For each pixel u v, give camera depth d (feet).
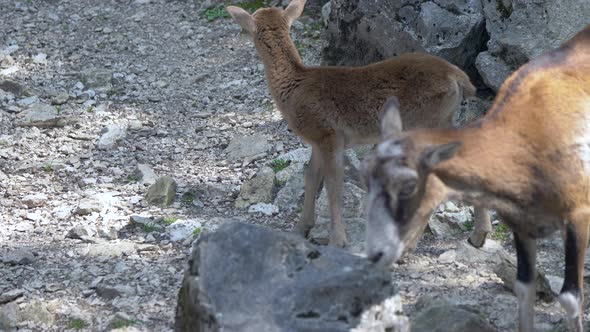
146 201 43.09
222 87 55.11
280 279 26.53
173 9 64.80
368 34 48.19
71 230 39.93
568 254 27.63
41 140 50.08
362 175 25.80
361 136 37.42
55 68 58.95
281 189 42.39
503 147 26.91
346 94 36.96
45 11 66.49
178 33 61.77
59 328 32.86
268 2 62.75
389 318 26.21
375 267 26.04
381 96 36.52
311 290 25.98
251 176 45.09
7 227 40.98
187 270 27.84
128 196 43.83
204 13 63.57
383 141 26.17
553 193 27.20
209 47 59.82
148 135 50.31
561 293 27.66
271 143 48.06
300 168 43.42
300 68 38.32
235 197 43.27
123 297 34.50
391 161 25.18
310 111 37.35
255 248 27.07
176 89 55.42
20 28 64.18
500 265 33.32
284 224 40.24
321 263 26.86
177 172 46.11
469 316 29.30
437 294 33.12
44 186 45.01
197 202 43.01
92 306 34.30
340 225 36.81
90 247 38.73
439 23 45.98
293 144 47.75
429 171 25.75
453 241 37.58
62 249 38.81
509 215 27.55
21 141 49.83
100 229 40.45
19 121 51.98
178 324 28.40
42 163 47.19
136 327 32.14
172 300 34.22
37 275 36.68
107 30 63.05
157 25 63.05
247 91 54.34
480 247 36.24
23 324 32.99
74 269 37.04
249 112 51.98
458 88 36.35
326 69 38.06
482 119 27.86
